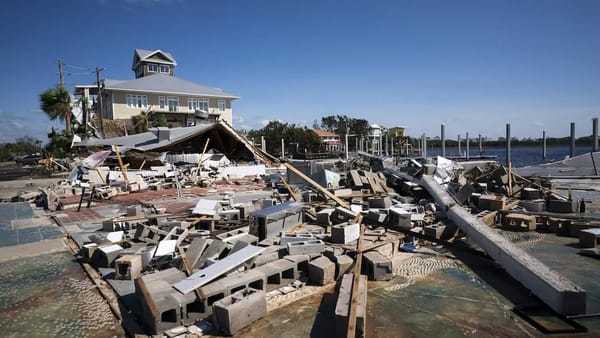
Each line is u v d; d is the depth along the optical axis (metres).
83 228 8.84
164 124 39.91
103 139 33.94
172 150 28.20
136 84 43.19
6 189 18.81
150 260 5.66
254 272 4.75
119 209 11.68
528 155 62.91
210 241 5.74
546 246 6.89
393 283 5.21
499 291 4.87
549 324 3.94
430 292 4.88
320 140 69.38
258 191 15.83
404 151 82.00
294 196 10.56
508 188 11.67
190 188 17.25
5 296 4.93
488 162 18.92
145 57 50.75
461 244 7.08
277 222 6.99
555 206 9.52
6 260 6.46
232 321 3.81
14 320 4.27
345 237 6.20
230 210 8.86
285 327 3.97
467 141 41.59
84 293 5.01
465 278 5.35
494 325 3.98
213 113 46.69
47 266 6.13
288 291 4.87
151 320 3.92
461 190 10.17
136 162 23.08
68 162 29.62
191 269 4.96
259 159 28.17
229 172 22.62
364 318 3.70
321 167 16.67
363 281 4.62
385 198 9.09
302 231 7.27
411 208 8.91
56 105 35.94
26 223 9.78
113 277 5.39
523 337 3.73
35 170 29.19
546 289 4.39
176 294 4.15
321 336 3.79
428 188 10.44
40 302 4.73
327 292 4.84
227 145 30.67
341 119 104.75
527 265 4.93
